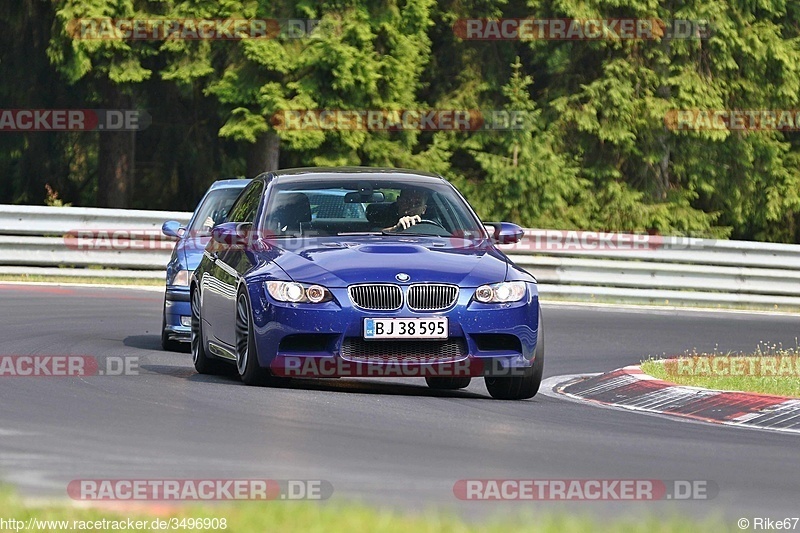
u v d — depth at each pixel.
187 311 36.38
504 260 28.59
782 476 19.61
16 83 75.94
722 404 27.67
